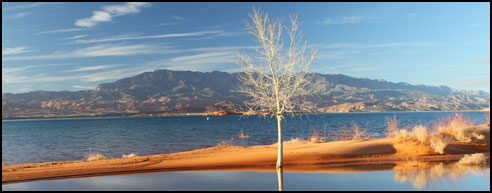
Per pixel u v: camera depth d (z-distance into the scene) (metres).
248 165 15.45
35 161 22.94
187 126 78.88
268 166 15.05
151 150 28.39
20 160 23.61
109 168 15.02
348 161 15.98
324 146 19.73
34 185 11.45
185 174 13.21
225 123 97.12
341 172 13.09
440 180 11.29
